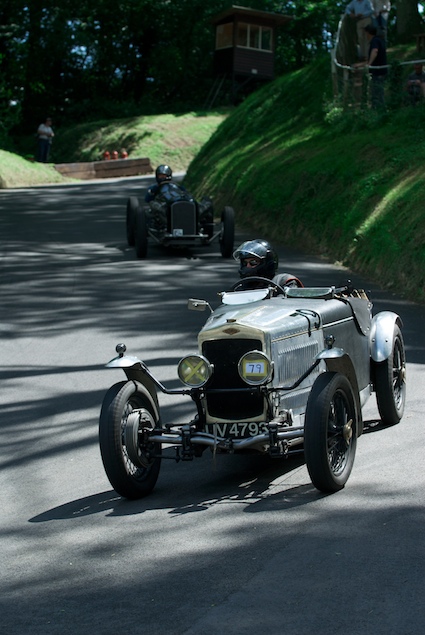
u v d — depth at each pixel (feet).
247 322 18.56
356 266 44.50
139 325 34.99
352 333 21.24
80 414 24.90
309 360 19.52
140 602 13.56
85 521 17.39
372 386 22.15
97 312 37.50
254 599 13.30
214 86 167.63
